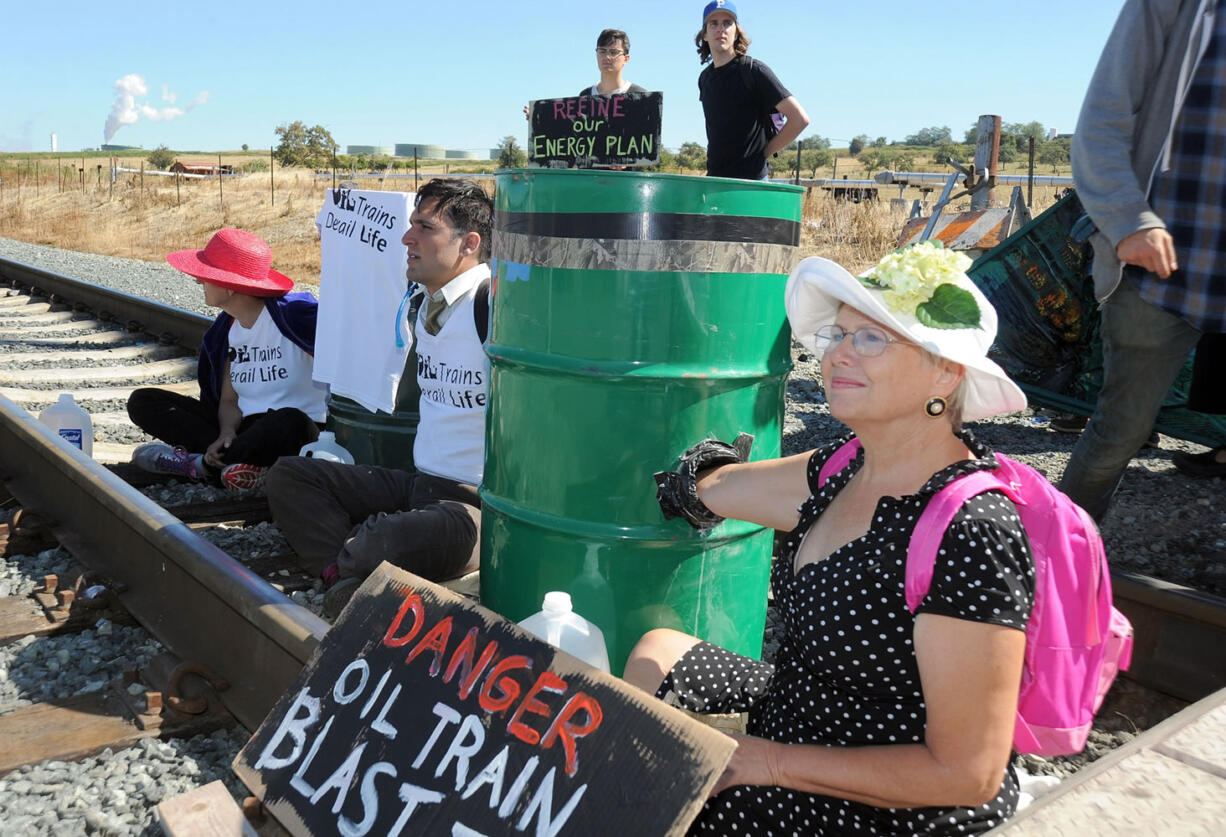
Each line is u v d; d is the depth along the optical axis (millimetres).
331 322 4285
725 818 1977
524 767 1921
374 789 2080
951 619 1661
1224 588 3873
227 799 2209
